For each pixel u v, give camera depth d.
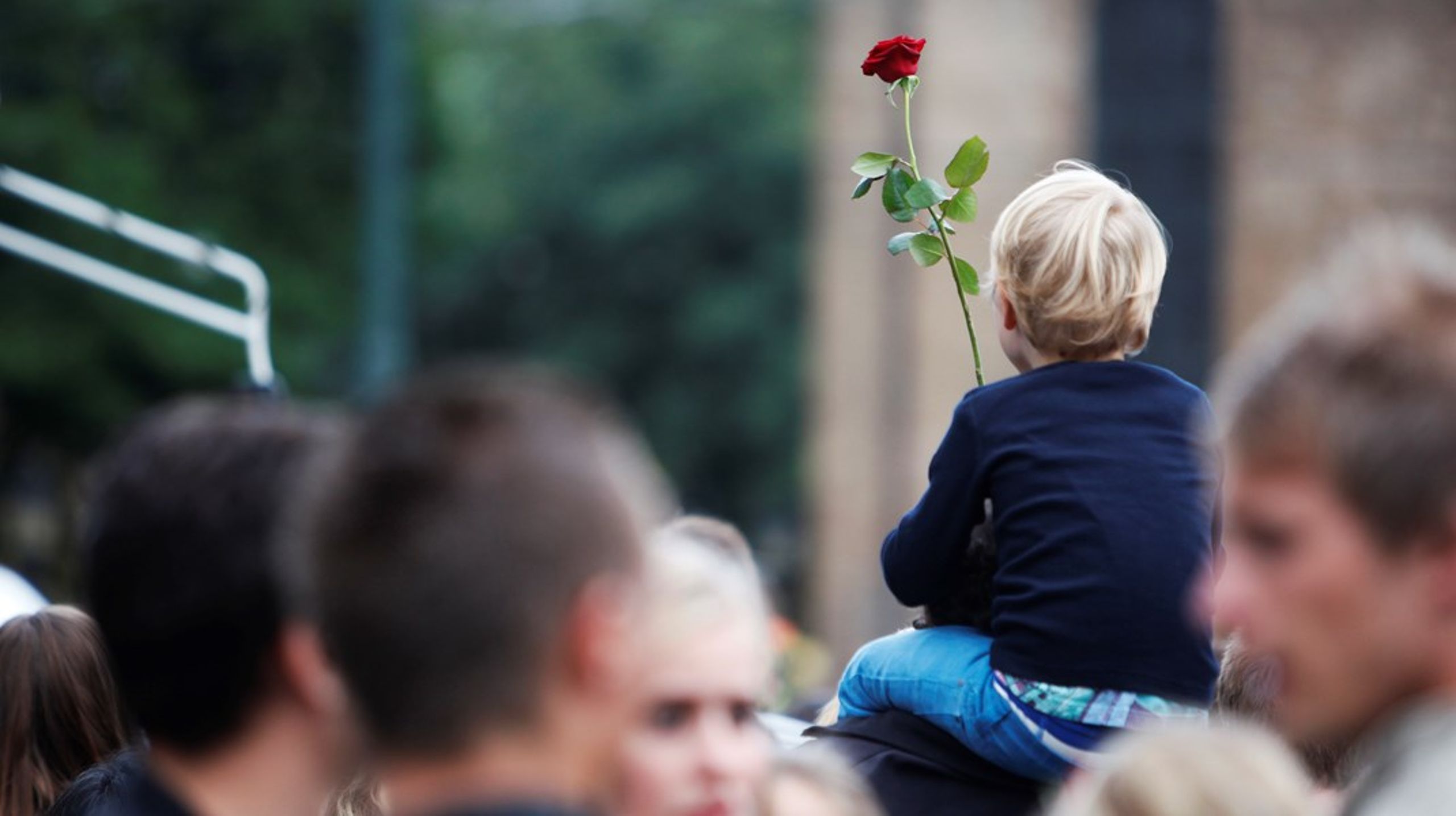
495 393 3.81
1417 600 3.71
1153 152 25.03
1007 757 6.61
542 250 75.44
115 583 4.41
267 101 41.53
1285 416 3.79
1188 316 24.66
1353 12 25.17
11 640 7.71
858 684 7.24
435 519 3.59
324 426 4.63
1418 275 3.87
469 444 3.67
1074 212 6.97
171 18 40.56
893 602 26.84
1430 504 3.66
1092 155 25.25
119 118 40.00
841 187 27.34
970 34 25.73
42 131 37.44
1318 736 3.96
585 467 3.68
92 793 6.50
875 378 27.22
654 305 72.50
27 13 39.03
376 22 30.12
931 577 7.03
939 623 7.20
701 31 72.75
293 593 4.37
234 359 37.22
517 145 75.62
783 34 72.50
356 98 41.97
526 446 3.67
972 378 27.06
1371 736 3.84
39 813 7.53
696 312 70.56
